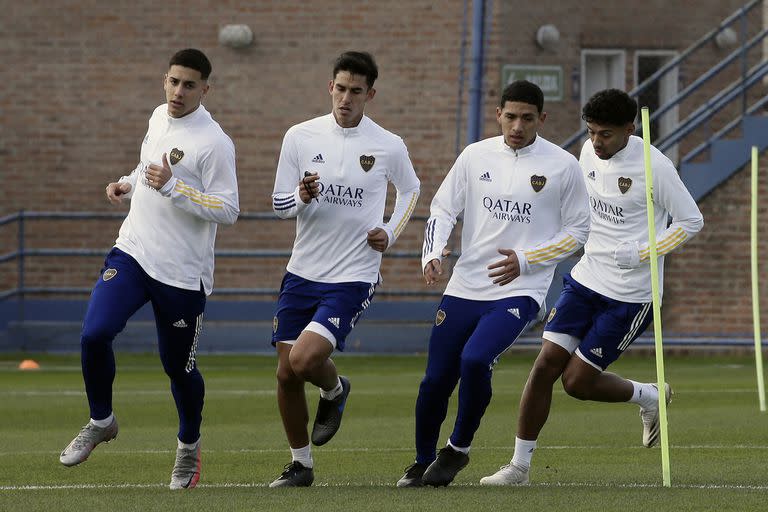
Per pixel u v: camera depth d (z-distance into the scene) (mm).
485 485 24891
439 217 25188
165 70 69812
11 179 69750
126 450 31219
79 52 69812
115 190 25719
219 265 68750
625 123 26906
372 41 69062
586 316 27609
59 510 20781
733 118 68562
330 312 24844
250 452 30812
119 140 69750
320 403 26453
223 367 58938
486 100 67250
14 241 69688
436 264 24703
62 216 65625
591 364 27531
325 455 30219
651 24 69000
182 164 25219
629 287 27375
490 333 24047
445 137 68688
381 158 25578
